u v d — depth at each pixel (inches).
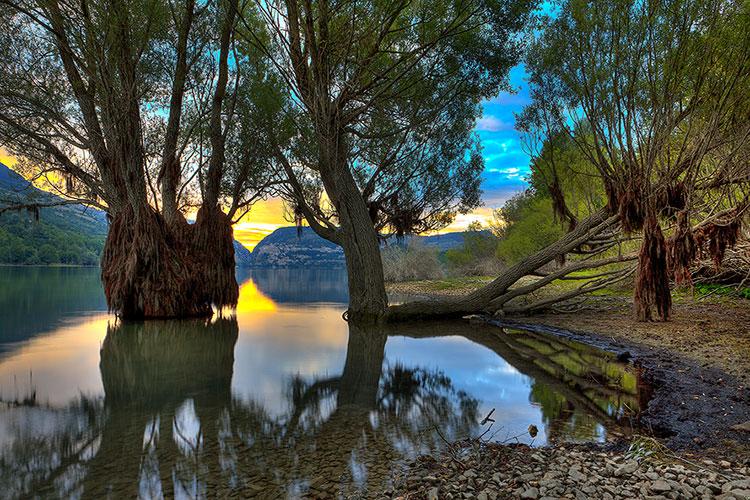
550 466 182.7
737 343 428.8
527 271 681.6
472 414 269.6
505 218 1807.3
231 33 700.7
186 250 691.4
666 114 461.1
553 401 296.0
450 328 628.1
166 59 660.1
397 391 325.4
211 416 265.7
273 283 1935.3
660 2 437.4
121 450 212.7
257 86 685.3
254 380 354.9
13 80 594.9
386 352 472.4
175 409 278.8
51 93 620.1
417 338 556.7
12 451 210.5
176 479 180.4
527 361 426.0
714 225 517.0
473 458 197.6
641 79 487.2
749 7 419.5
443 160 761.0
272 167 764.0
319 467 192.2
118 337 531.8
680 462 192.2
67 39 580.7
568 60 510.9
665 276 502.3
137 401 295.4
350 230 674.8
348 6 542.0
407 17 622.5
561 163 690.8
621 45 467.8
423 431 240.1
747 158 500.7
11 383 337.4
